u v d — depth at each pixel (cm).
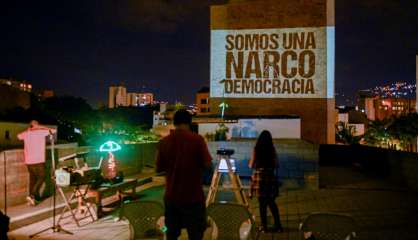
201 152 502
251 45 2102
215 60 2141
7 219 465
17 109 2333
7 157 906
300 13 2053
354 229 476
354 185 1278
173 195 497
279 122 1680
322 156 2025
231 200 1025
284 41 2070
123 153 1402
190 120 521
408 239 705
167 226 508
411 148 5825
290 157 1193
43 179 964
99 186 898
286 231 757
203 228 509
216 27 2139
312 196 1093
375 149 1666
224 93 2127
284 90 2070
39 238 720
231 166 786
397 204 996
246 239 526
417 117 5716
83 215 887
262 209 752
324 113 2036
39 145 948
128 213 538
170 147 505
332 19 2073
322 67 2036
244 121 1688
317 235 487
